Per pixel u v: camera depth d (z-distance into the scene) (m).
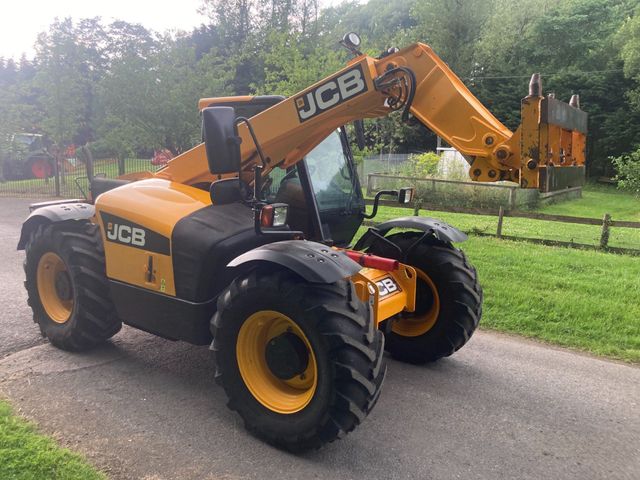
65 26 17.19
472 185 17.45
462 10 31.62
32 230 4.70
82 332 4.19
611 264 7.95
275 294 2.97
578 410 3.70
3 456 2.77
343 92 3.51
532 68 38.50
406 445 3.18
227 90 15.63
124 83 14.66
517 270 7.43
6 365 4.06
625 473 2.99
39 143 22.58
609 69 36.66
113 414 3.37
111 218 3.90
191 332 3.59
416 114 3.52
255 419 3.14
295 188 3.99
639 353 4.75
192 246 3.45
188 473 2.81
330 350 2.84
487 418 3.54
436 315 4.32
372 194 17.42
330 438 2.92
